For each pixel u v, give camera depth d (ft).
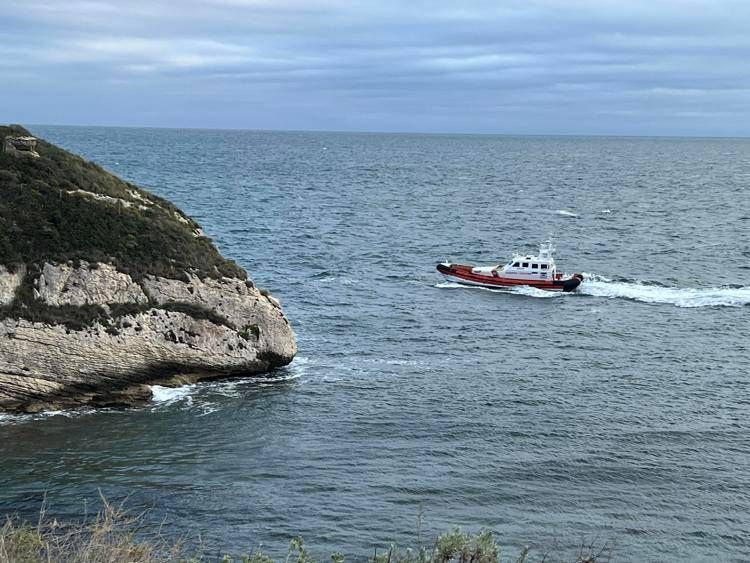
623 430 138.00
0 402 140.36
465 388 157.79
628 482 119.55
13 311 142.51
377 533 104.06
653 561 99.71
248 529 104.06
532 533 104.99
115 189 178.29
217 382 158.61
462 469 122.52
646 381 164.04
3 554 61.16
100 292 151.33
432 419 141.79
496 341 192.75
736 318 217.97
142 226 165.78
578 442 132.77
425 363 174.09
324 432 135.54
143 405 145.79
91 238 157.17
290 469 121.39
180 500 110.73
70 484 113.91
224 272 166.71
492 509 111.04
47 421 136.87
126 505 108.58
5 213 153.58
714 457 128.47
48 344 143.33
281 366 168.04
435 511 110.11
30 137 177.68
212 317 159.94
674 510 111.96
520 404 149.48
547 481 119.24
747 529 107.45
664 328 206.80
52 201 160.97
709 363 177.06
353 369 168.55
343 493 114.42
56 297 147.43
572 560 98.94
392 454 127.54
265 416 141.79
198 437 132.26
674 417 144.46
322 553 98.78
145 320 152.87
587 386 160.25
